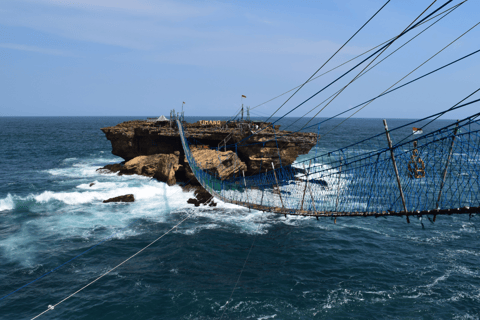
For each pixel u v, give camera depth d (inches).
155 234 1648.6
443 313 1058.1
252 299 1123.9
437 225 1806.1
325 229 1760.6
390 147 812.6
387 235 1689.2
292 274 1299.2
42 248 1454.2
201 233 1675.7
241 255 1457.9
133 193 2283.5
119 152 3125.0
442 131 693.9
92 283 1203.9
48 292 1140.5
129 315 1032.2
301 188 2294.5
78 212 1916.8
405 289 1195.3
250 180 2566.4
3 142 5634.8
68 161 3786.9
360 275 1294.3
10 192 2319.1
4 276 1224.8
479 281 1242.6
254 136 2620.6
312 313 1054.4
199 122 3302.2
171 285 1204.5
